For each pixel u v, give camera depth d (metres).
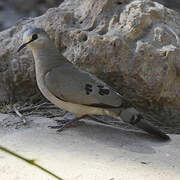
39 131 10.14
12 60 12.12
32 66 11.95
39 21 12.15
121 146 9.70
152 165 8.80
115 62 11.18
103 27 11.59
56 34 11.73
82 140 9.82
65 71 10.23
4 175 8.25
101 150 9.34
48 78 10.15
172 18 12.08
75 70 10.34
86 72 10.41
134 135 10.42
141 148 9.66
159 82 11.09
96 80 10.24
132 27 11.35
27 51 12.03
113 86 11.44
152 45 11.22
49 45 10.35
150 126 10.22
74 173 8.31
